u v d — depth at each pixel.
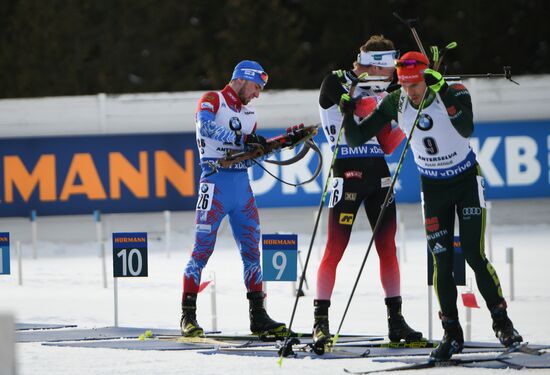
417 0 145.62
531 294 42.06
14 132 72.25
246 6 138.62
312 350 26.91
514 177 74.44
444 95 23.59
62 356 26.69
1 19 144.00
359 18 142.88
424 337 30.50
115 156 72.19
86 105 72.88
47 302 42.38
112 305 41.16
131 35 142.12
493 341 29.59
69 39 140.25
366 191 27.64
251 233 30.75
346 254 61.41
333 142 27.84
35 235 65.31
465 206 24.72
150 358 26.19
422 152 24.78
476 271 24.89
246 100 30.56
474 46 140.00
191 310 30.50
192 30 142.88
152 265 58.81
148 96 73.38
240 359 25.89
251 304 30.47
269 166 72.00
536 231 71.75
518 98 74.75
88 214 72.31
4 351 15.57
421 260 56.69
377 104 26.91
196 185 72.81
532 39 143.00
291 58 137.50
